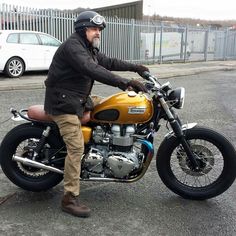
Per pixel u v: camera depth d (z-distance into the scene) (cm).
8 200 446
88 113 428
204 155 446
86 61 392
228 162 444
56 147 441
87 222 404
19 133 444
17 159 438
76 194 418
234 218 418
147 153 434
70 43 400
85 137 426
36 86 1286
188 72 1906
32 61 1501
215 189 450
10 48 1434
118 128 425
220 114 924
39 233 382
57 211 424
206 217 419
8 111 880
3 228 389
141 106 416
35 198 452
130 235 381
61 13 1809
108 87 1295
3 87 1219
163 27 2392
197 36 2692
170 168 459
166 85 430
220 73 1998
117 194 468
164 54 2438
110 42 2091
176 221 409
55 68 409
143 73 447
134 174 441
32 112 438
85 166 432
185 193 455
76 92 412
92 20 404
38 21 1738
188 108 984
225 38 2959
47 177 453
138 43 2253
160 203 448
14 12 1652
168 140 451
